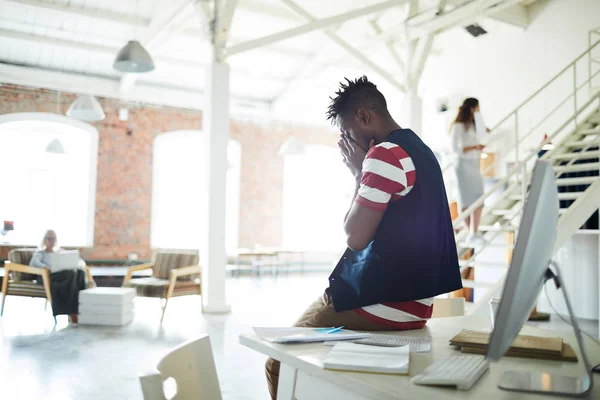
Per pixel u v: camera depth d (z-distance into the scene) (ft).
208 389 4.46
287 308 24.81
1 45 33.58
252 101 43.73
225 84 23.82
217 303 23.34
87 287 21.89
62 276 20.35
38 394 11.94
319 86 41.19
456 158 19.44
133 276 32.86
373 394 3.35
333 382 3.67
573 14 28.17
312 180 47.47
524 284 2.83
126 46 21.49
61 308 20.15
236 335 18.49
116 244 38.88
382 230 5.30
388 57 37.22
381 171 5.06
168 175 41.96
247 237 43.73
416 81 27.63
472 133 19.25
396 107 40.60
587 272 24.77
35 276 21.79
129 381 12.98
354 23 33.53
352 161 5.96
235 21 32.68
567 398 3.21
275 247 44.21
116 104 39.29
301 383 4.16
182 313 22.99
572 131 21.49
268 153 44.98
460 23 25.41
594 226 23.38
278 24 33.01
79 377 13.29
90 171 38.24
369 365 3.71
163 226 41.60
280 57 37.58
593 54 27.04
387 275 5.22
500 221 21.66
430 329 5.48
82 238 38.99
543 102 29.55
